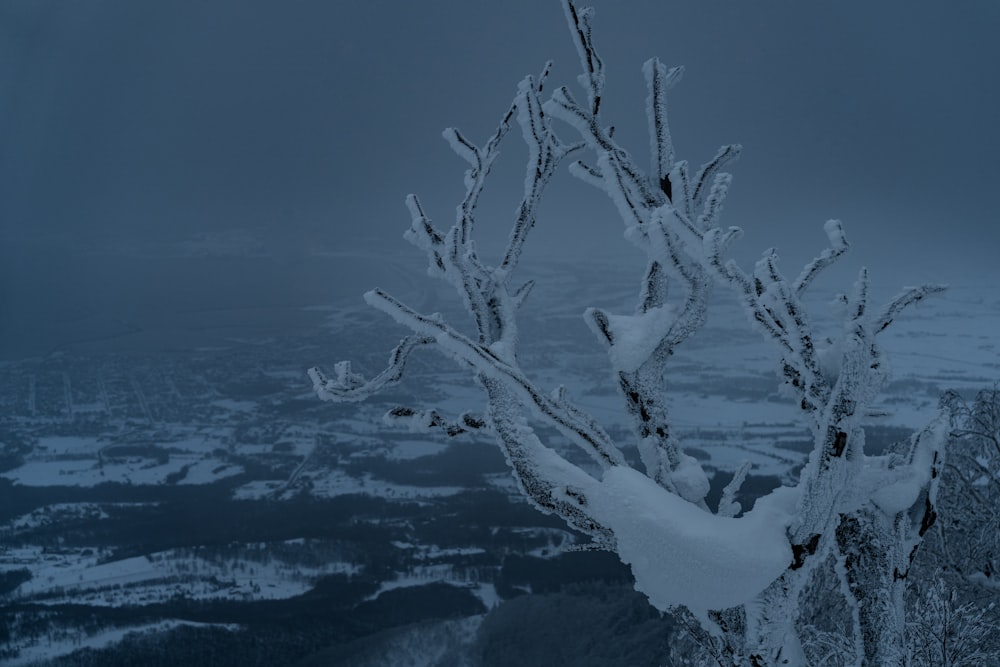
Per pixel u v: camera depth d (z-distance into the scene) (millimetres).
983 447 7348
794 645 2211
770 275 1993
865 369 1911
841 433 1869
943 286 2078
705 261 1936
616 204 2236
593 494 1882
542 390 2000
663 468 2004
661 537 1772
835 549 2287
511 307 2254
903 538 2279
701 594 1761
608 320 2094
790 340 1922
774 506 1925
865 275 2006
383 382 2117
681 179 2248
